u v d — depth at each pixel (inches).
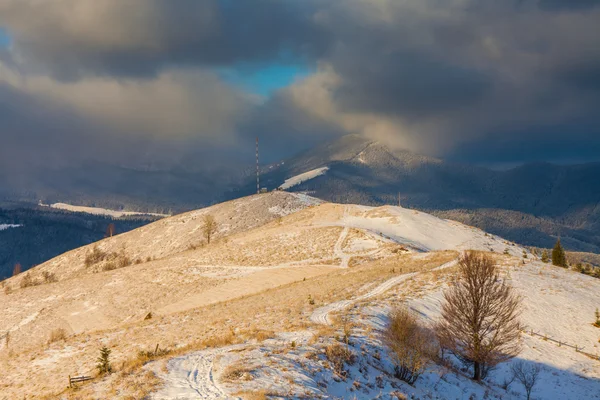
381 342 1273.4
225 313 2078.0
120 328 2122.3
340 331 1327.5
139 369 951.0
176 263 4089.6
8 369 1635.1
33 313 3371.1
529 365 1557.6
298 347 1099.3
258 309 2012.8
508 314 1393.9
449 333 1376.7
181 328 1861.5
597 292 2191.2
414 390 1088.8
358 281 2422.5
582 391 1392.7
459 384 1251.8
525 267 2596.0
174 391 792.9
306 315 1663.4
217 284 3289.9
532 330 1790.1
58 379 1391.5
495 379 1455.5
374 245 3828.7
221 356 1018.1
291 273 3319.4
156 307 2992.1
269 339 1224.8
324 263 3499.0
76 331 2787.9
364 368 1074.7
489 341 1374.3
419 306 1807.3
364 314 1603.1
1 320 3353.8
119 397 792.3
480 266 1380.4
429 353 1336.1
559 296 2114.9
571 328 1811.0
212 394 773.9
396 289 2122.3
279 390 809.5
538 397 1358.3
